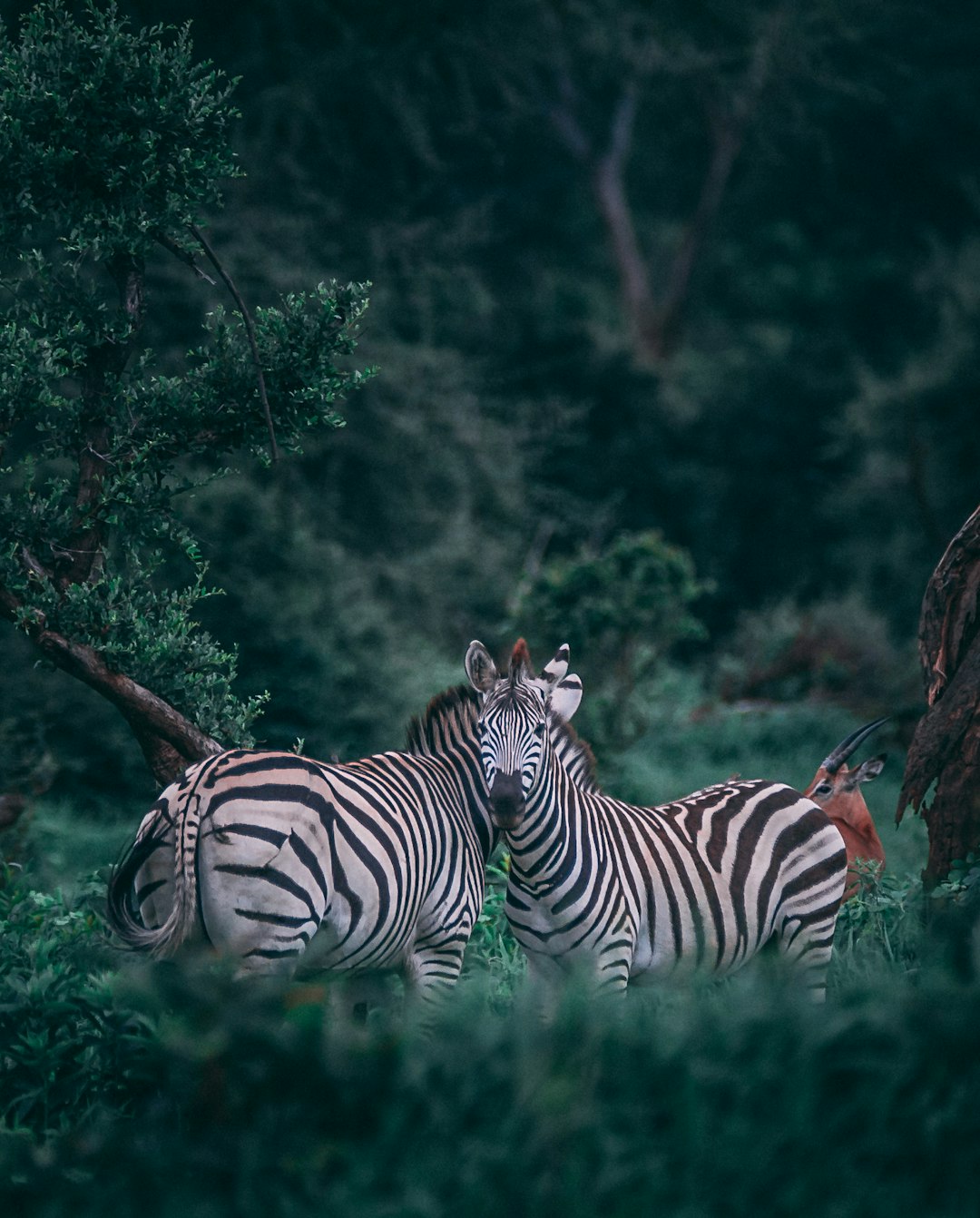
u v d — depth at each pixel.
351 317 7.55
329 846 5.25
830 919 6.61
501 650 14.94
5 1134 4.57
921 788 7.72
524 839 5.83
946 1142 4.61
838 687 19.75
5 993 5.25
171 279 14.80
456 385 18.89
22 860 9.60
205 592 7.72
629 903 6.02
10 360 7.01
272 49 16.56
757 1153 4.37
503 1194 4.12
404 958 5.96
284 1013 4.66
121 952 5.33
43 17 7.39
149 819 5.26
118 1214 4.20
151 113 7.18
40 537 7.30
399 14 18.53
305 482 16.42
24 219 7.27
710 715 18.11
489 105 23.69
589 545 23.17
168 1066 4.64
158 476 7.62
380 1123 4.32
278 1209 4.14
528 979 6.27
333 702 13.38
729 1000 5.02
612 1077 4.51
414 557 17.09
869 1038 4.75
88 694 12.59
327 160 17.97
